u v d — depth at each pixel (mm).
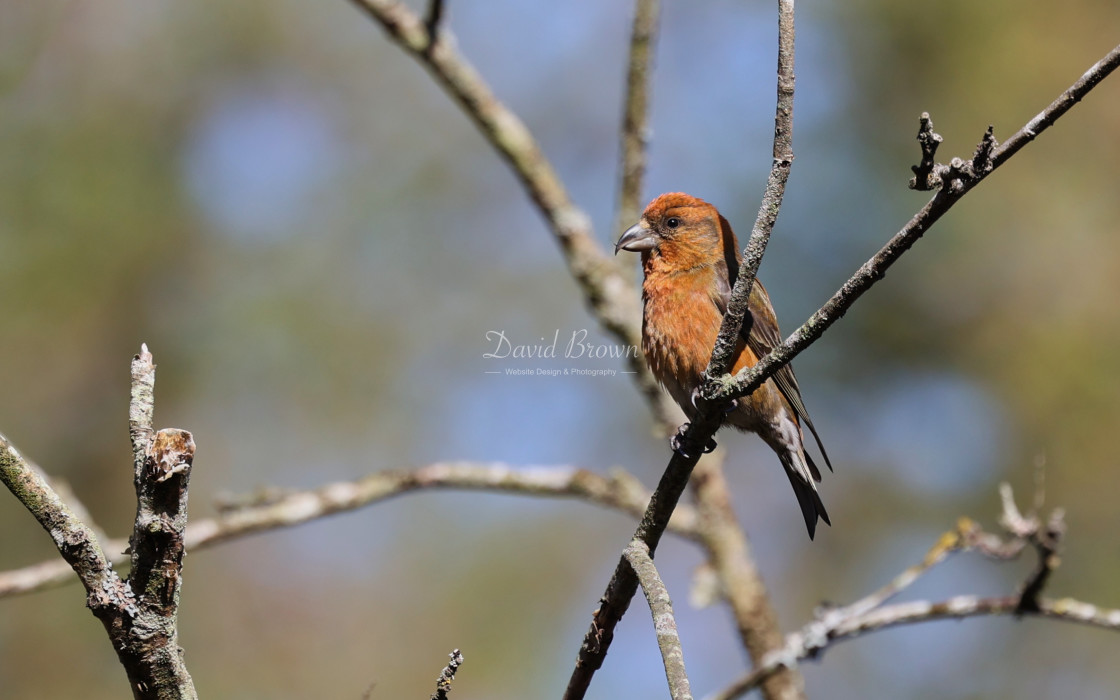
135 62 14820
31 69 14391
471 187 15133
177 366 14047
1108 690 12148
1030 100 13562
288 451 14023
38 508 3648
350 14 15383
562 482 7773
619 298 8438
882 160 13367
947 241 13344
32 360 13789
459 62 8320
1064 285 13289
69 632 12883
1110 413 12922
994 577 12898
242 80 15227
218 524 7102
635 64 8359
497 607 13953
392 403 14281
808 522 7984
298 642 13781
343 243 14812
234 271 14523
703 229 7809
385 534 14352
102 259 14047
